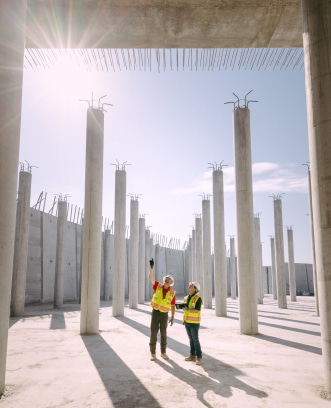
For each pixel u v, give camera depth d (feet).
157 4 25.64
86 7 25.98
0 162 18.24
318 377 21.39
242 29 28.25
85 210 43.19
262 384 19.88
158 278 151.74
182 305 25.66
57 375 21.86
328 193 18.95
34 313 68.49
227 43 29.96
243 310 40.55
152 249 140.46
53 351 29.68
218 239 67.67
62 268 84.38
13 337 37.81
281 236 87.86
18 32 20.12
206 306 83.51
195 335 24.80
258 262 109.91
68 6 25.88
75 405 16.60
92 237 42.39
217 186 70.64
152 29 28.25
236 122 44.65
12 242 18.95
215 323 51.44
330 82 19.58
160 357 26.96
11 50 19.54
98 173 43.91
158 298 26.50
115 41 29.68
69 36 28.99
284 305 83.56
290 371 22.77
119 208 66.44
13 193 19.10
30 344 33.22
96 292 41.42
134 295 82.12
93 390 18.85
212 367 23.75
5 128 18.66
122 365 24.36
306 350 30.19
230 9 26.16
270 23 27.55
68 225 110.93
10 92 19.21
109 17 27.02
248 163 43.62
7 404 16.74
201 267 102.73
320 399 17.39
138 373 22.20
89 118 44.60
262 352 29.14
